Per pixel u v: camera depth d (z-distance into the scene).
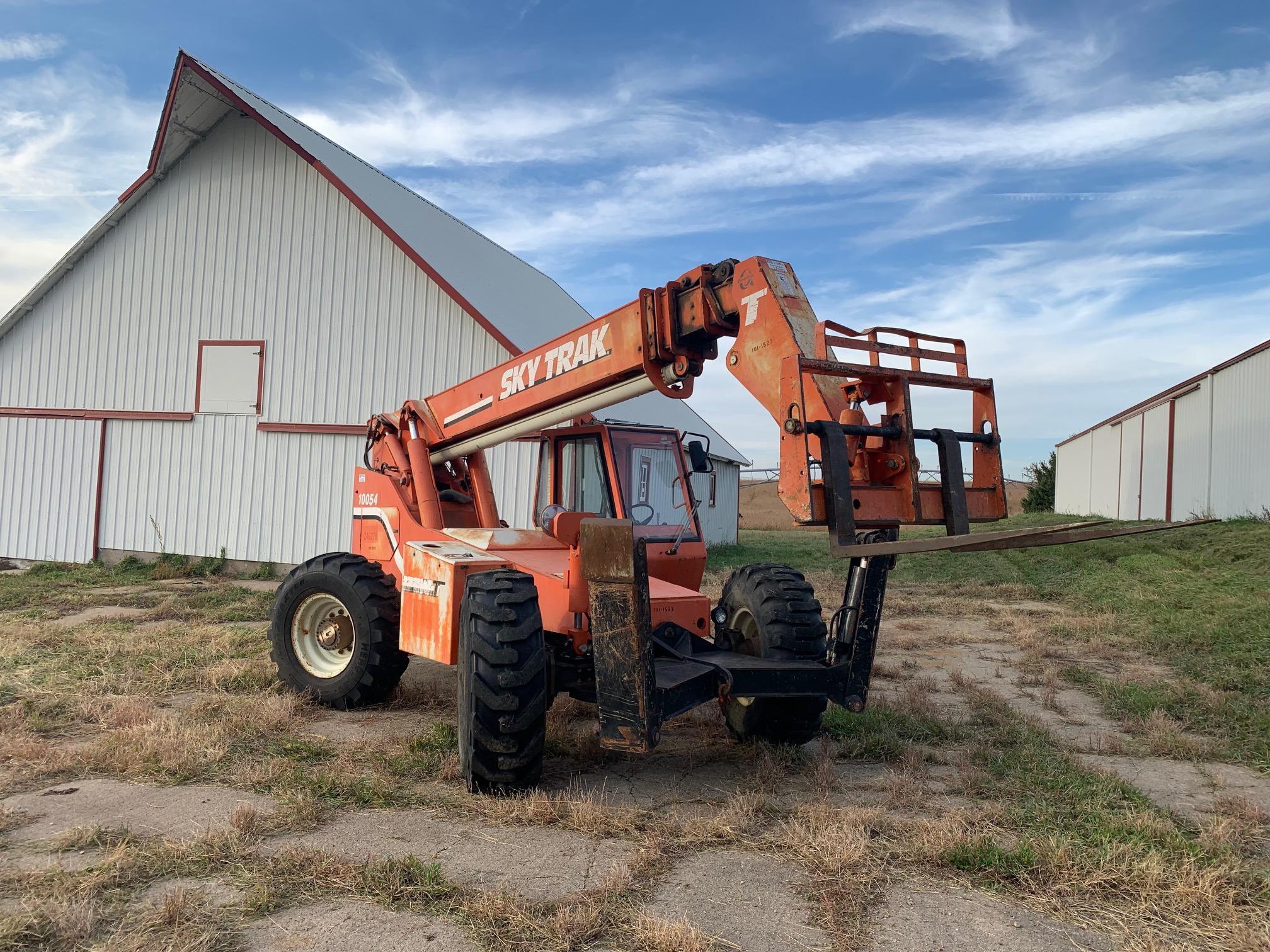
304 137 15.26
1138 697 6.35
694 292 4.76
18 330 16.19
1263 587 10.59
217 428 14.89
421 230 15.59
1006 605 11.77
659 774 4.76
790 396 3.87
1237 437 18.31
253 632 8.75
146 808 4.05
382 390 14.09
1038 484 41.56
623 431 5.88
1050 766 4.82
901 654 8.45
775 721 5.12
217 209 15.06
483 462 7.33
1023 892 3.33
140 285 15.47
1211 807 4.31
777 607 4.99
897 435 3.97
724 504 23.39
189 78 13.98
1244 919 3.11
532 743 4.32
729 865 3.57
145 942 2.82
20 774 4.44
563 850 3.70
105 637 8.22
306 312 14.51
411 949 2.84
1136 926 3.07
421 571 5.55
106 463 15.52
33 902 3.04
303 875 3.33
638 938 2.93
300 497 14.41
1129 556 14.66
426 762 4.76
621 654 4.11
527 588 4.55
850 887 3.33
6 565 15.91
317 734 5.48
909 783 4.50
